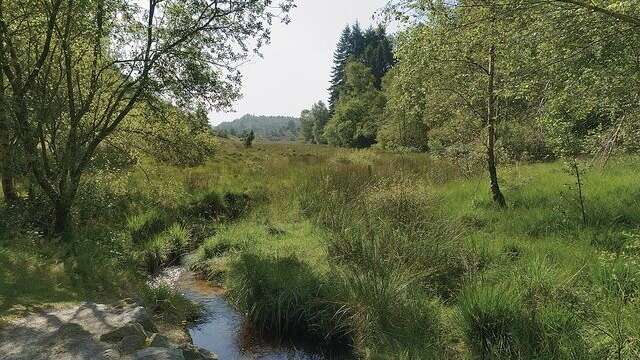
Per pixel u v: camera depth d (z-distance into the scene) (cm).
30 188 921
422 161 1797
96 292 655
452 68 978
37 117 825
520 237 814
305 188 1348
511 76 552
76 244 834
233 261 831
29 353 441
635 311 476
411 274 661
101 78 879
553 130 725
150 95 887
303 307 646
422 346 519
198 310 716
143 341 481
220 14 873
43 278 655
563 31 447
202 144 1075
